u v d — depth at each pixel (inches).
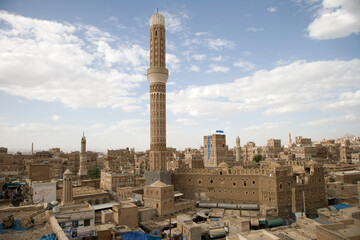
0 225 1637.6
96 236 2301.9
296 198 3730.3
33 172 4328.3
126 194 3961.6
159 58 4702.3
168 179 4441.4
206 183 4370.1
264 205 3772.1
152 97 4660.4
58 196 3754.9
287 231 2504.9
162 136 4591.5
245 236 1921.8
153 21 4763.8
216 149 6673.2
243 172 4119.1
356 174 4805.6
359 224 2111.2
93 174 6491.1
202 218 3575.3
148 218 3378.4
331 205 4082.2
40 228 1663.4
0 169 6087.6
